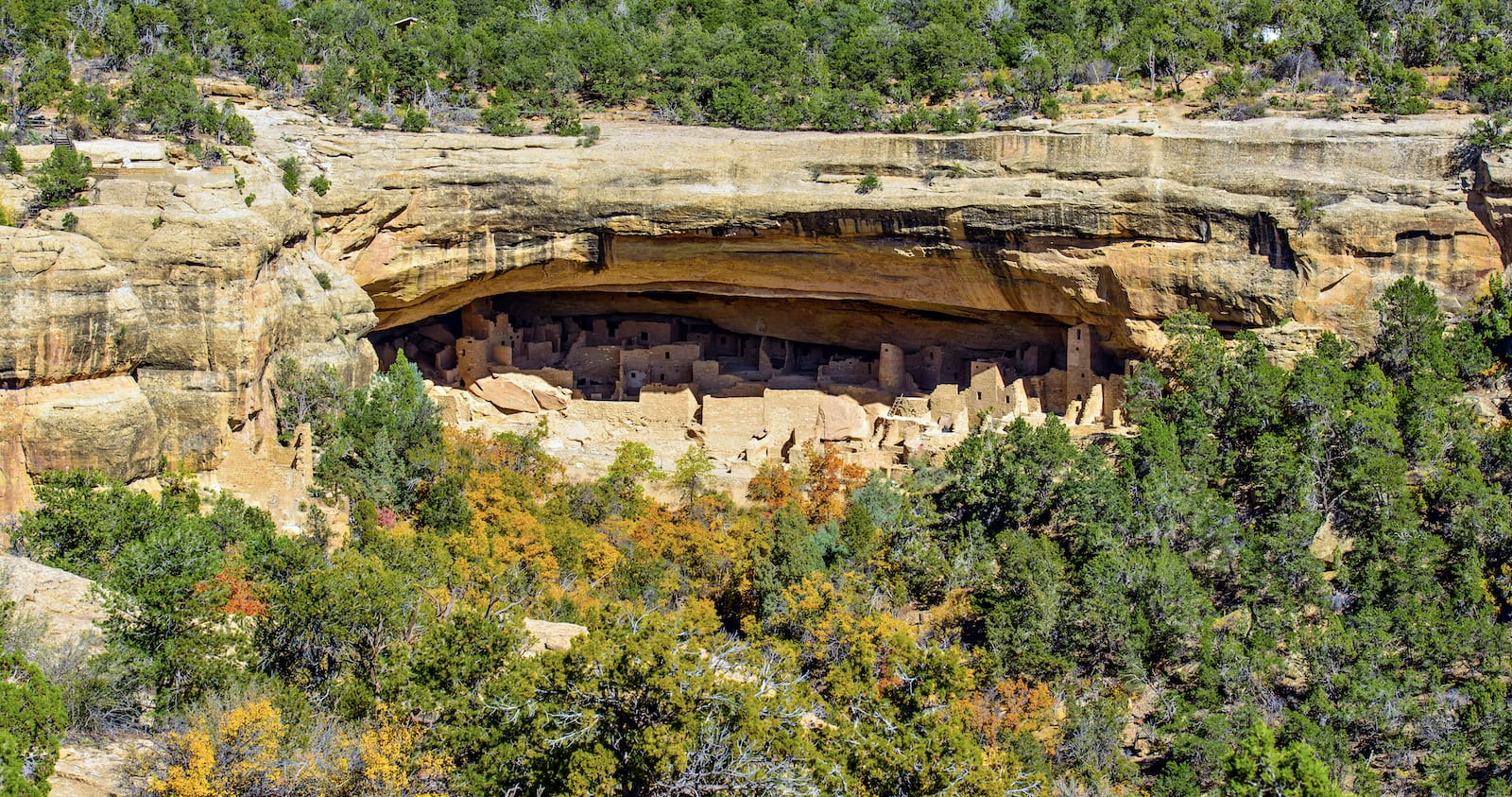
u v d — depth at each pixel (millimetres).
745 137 61594
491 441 60344
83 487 41875
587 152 61031
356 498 51125
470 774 29250
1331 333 57000
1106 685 43812
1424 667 43688
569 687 29531
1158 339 59750
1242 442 55500
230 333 49031
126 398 46719
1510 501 50000
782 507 55281
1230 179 56719
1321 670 43250
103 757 29344
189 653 32438
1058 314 61656
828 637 42156
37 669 29125
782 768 28781
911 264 61156
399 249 60750
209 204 49375
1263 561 47594
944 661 36094
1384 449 51562
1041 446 53375
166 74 61156
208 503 46781
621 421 64500
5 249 43938
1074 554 49250
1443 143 55750
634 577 49406
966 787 31188
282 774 28578
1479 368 55719
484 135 61969
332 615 33906
